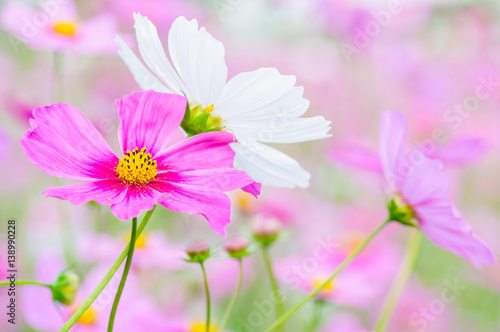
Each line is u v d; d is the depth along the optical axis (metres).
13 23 0.81
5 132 0.65
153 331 0.62
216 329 0.63
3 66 1.07
